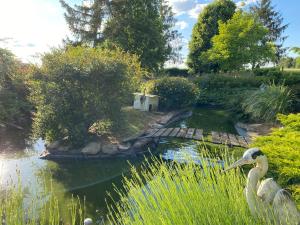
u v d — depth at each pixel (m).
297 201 3.69
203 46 38.72
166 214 2.66
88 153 10.67
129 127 13.50
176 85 19.98
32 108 15.66
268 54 29.75
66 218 6.28
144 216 2.76
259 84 23.45
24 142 11.80
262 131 14.53
